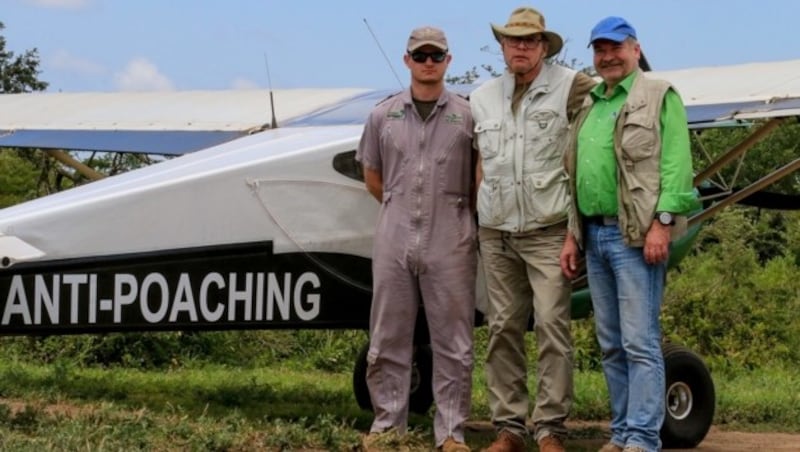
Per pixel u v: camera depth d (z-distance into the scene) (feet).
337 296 20.80
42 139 28.71
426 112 18.93
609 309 18.19
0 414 18.48
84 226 19.26
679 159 17.29
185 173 20.10
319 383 30.32
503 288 19.08
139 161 35.81
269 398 26.02
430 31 18.67
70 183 43.06
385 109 19.15
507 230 18.72
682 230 17.61
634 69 17.75
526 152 18.54
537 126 18.53
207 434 17.87
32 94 33.71
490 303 19.24
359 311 20.98
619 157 17.47
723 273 50.39
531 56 18.43
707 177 23.68
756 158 56.80
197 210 19.88
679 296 45.34
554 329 18.61
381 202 19.77
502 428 19.27
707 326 44.19
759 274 51.65
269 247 20.31
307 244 20.56
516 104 18.75
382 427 19.38
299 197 20.54
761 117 21.15
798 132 57.00
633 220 17.34
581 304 23.21
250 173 20.20
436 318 19.06
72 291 19.21
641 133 17.33
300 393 26.99
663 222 17.20
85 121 29.60
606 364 18.40
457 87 24.84
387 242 18.99
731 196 23.76
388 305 19.12
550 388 18.83
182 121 28.07
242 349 37.63
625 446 17.94
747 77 23.84
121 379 28.27
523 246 18.78
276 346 38.40
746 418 27.55
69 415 19.20
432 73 18.63
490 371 19.36
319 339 39.04
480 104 18.90
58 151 29.43
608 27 17.52
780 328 45.47
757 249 62.80
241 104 28.78
